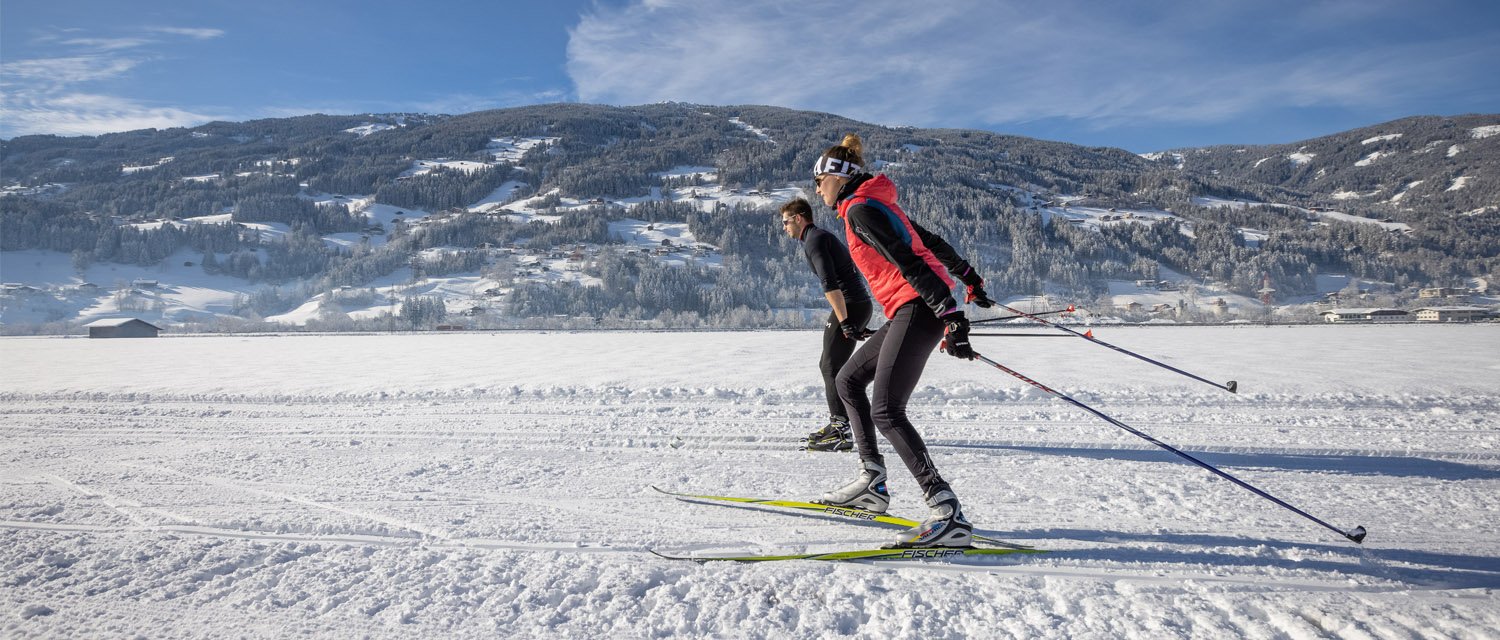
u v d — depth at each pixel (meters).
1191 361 10.38
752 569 2.16
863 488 2.68
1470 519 2.69
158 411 6.32
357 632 1.76
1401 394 6.31
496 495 3.15
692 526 2.64
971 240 131.38
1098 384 7.09
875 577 2.08
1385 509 2.86
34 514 2.87
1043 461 3.86
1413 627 1.70
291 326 77.69
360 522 2.72
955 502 2.28
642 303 99.56
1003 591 1.96
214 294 118.56
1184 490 3.17
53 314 98.12
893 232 2.21
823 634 1.72
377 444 4.57
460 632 1.76
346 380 8.77
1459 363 9.77
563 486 3.32
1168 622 1.75
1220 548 2.33
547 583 2.05
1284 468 3.69
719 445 4.39
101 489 3.31
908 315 2.34
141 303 103.56
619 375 8.88
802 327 76.12
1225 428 4.91
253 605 1.93
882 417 2.37
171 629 1.80
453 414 5.92
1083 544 2.39
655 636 1.73
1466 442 4.30
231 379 9.10
